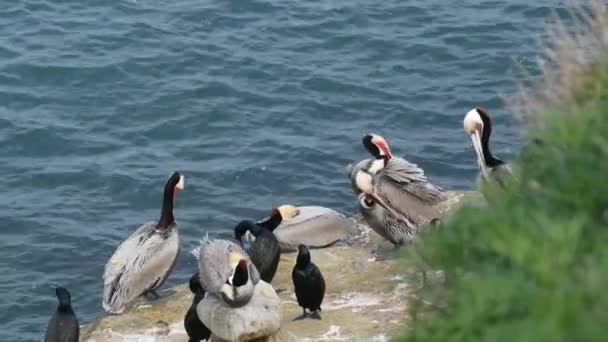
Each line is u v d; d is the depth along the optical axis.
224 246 15.58
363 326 16.02
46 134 27.33
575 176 8.23
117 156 26.59
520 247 7.29
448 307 8.50
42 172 25.89
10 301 21.39
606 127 8.72
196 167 26.11
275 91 29.45
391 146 26.84
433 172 25.78
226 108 28.59
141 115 28.41
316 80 29.89
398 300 16.69
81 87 29.61
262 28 32.69
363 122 28.06
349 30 32.59
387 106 28.70
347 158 26.45
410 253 8.82
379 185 18.14
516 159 9.85
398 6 33.94
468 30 32.38
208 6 33.78
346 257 18.58
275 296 15.48
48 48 31.41
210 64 30.72
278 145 26.98
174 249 18.52
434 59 31.00
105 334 16.84
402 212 17.97
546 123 9.40
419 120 28.03
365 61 31.03
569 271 7.00
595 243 7.43
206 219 24.17
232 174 25.78
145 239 18.50
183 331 16.81
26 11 33.44
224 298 15.11
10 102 28.89
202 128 27.84
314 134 27.55
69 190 25.28
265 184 25.52
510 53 31.05
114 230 23.84
